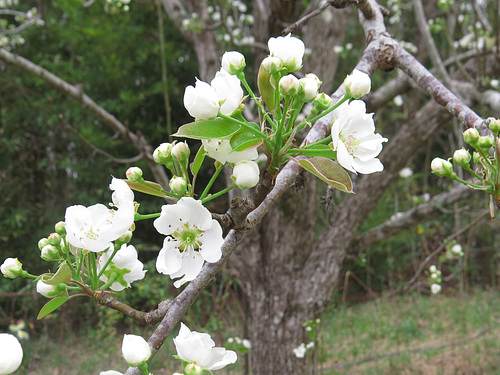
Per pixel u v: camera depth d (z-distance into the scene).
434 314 8.31
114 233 0.96
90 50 9.10
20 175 9.98
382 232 4.34
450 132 6.59
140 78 9.84
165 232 0.96
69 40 9.27
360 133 1.07
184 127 0.93
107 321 6.57
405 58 1.70
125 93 8.71
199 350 0.92
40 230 9.34
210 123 0.94
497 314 8.20
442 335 7.36
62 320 7.65
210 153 0.99
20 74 9.29
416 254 9.57
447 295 9.42
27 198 10.03
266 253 4.31
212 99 0.92
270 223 4.29
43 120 9.62
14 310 8.34
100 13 8.50
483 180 1.23
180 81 9.98
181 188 0.98
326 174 0.98
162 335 1.04
